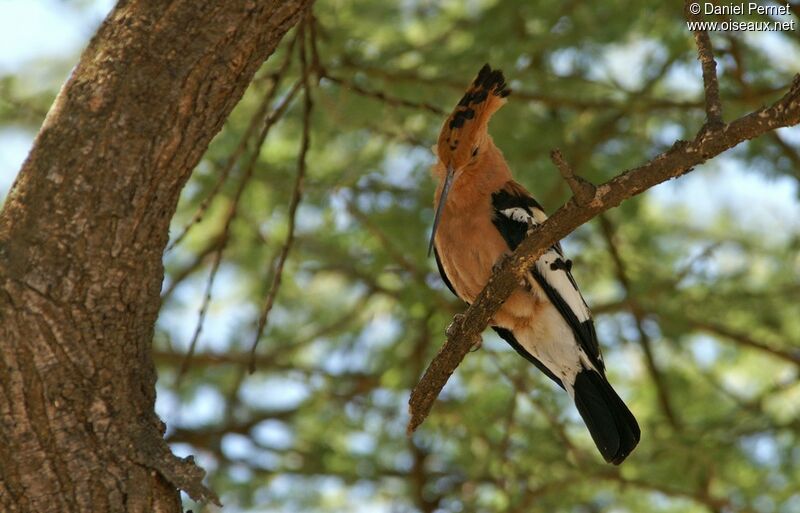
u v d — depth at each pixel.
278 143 13.70
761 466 13.18
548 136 13.51
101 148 6.39
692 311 13.64
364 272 14.35
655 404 14.45
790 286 13.94
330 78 10.50
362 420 14.13
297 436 15.40
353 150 13.94
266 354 15.05
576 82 12.84
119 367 6.39
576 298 9.40
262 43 6.79
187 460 6.33
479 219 9.49
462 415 12.78
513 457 12.68
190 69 6.55
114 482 6.18
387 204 13.72
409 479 14.14
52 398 6.15
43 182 6.36
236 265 15.38
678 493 12.20
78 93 6.49
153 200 6.50
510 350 12.80
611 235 14.66
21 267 6.21
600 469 12.10
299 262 14.33
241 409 15.66
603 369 9.41
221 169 13.16
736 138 6.05
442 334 12.96
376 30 13.48
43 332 6.18
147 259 6.53
